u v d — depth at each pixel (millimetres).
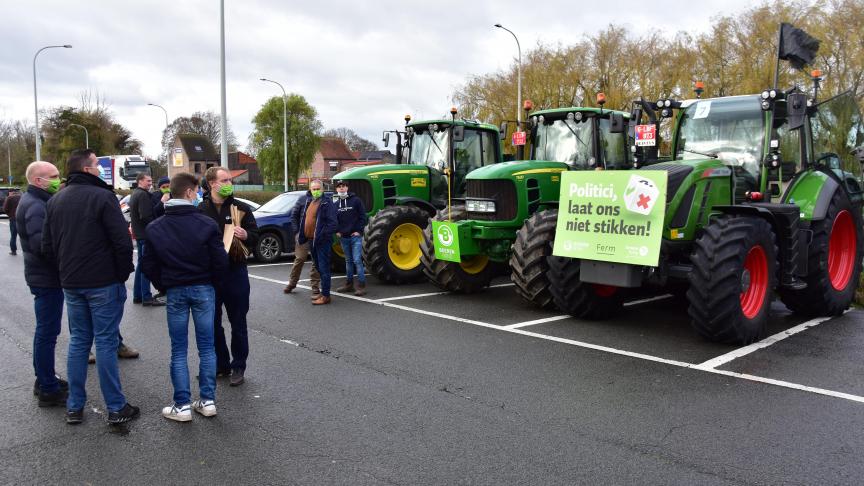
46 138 56062
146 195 8055
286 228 12875
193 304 4332
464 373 5270
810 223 6906
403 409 4469
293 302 8359
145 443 3947
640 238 6000
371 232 9477
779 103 7020
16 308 8180
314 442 3932
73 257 4059
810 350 5883
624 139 8758
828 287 7047
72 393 4258
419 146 11078
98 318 4145
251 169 77875
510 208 8070
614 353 5820
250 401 4652
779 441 3895
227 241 4793
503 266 9227
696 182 6320
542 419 4266
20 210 4512
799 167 7141
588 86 26547
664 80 24625
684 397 4664
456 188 10633
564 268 6871
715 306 5773
